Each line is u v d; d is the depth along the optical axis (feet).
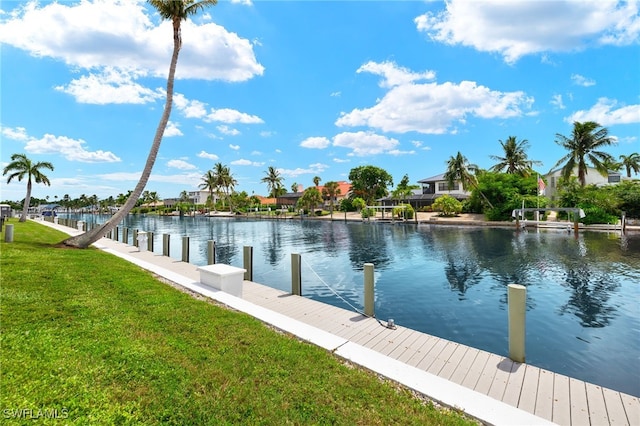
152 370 10.70
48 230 79.10
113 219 44.06
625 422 10.03
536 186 129.90
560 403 11.05
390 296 30.55
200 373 10.77
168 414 8.57
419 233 95.04
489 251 57.77
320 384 10.59
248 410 9.00
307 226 136.26
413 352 15.01
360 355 13.19
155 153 45.24
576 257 50.16
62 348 11.72
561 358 18.16
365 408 9.41
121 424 8.00
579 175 114.83
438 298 29.78
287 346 13.43
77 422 7.87
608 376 16.21
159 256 44.09
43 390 9.03
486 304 27.84
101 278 23.30
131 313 16.29
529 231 95.66
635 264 44.21
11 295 17.21
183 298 19.81
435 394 10.44
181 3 43.50
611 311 25.62
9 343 11.71
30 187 117.39
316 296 30.81
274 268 45.21
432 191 210.38
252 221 184.85
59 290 19.11
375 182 220.84
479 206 148.15
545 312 25.64
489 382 12.39
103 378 10.02
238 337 14.06
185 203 320.91
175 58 45.19
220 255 58.34
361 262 48.88
